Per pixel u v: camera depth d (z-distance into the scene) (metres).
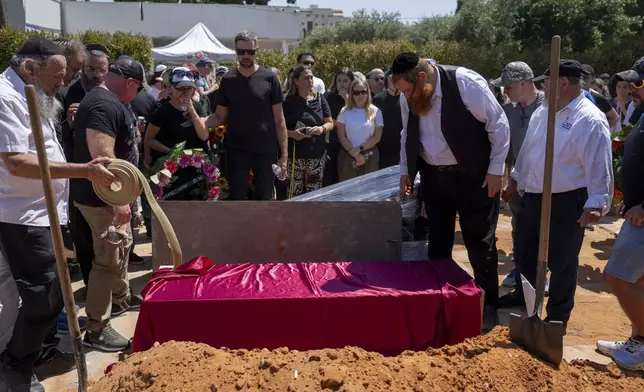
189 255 4.75
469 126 4.05
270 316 3.58
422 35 30.42
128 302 4.86
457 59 21.80
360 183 5.59
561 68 4.12
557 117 4.21
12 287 3.74
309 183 6.92
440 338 3.71
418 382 2.97
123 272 4.67
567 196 4.20
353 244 4.80
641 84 3.78
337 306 3.59
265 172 6.20
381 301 3.62
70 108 4.95
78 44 4.92
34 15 25.45
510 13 26.06
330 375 2.86
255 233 4.75
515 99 5.55
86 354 4.13
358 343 3.67
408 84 3.98
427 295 3.64
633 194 3.67
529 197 4.50
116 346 4.19
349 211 4.76
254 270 4.06
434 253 4.61
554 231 4.27
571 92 4.15
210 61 10.20
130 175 3.41
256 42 6.00
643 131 3.61
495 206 4.41
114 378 3.06
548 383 3.08
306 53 7.79
